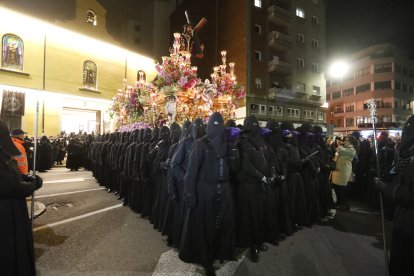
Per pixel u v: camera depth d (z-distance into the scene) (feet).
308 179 17.89
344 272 11.84
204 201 11.53
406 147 7.87
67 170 49.14
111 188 29.12
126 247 14.40
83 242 15.05
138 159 19.84
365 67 157.17
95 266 12.30
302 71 98.32
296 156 16.53
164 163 16.20
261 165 13.66
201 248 11.36
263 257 13.25
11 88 58.54
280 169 15.56
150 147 19.17
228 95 30.14
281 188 16.03
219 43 97.86
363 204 24.23
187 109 27.04
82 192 28.94
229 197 11.96
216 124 11.91
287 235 15.94
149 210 19.08
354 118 161.27
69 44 69.56
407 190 7.14
